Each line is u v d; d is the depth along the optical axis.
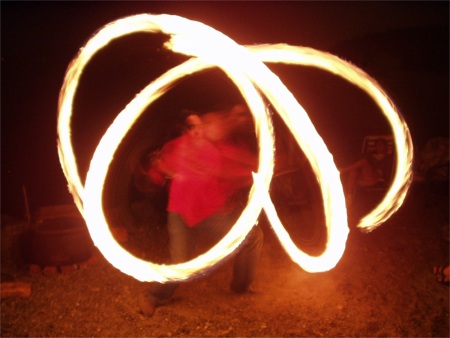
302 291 4.46
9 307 4.16
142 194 5.43
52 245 4.66
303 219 5.28
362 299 4.33
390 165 5.96
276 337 3.83
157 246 5.14
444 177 6.66
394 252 5.18
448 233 5.46
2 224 5.27
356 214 5.73
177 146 3.89
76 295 4.35
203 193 3.88
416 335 3.88
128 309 4.16
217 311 4.16
